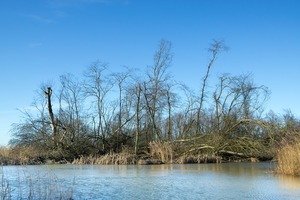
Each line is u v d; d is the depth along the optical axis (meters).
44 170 30.77
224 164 37.03
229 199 16.42
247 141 40.97
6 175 26.55
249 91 44.53
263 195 17.20
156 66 47.56
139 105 46.50
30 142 43.06
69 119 45.75
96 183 21.91
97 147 45.56
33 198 17.06
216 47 49.88
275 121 39.69
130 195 17.72
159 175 26.27
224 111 44.47
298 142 26.12
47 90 45.38
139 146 45.41
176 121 50.22
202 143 43.06
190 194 17.88
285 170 25.50
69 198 16.92
